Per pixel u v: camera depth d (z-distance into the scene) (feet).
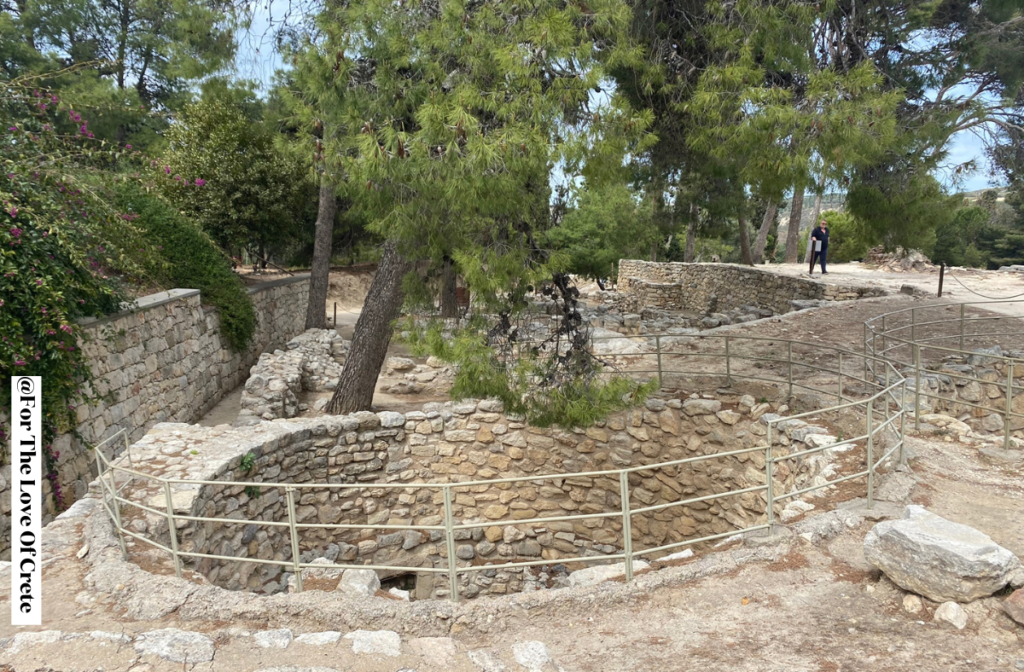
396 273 32.53
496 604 12.57
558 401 21.91
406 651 11.05
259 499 23.38
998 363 31.68
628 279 87.40
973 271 67.36
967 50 26.89
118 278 31.55
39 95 27.91
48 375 22.17
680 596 12.80
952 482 17.87
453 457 30.53
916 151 24.68
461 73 18.75
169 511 13.62
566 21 17.20
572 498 31.37
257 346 52.49
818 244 67.00
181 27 23.47
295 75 20.65
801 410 26.45
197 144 56.44
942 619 11.36
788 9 21.35
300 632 11.82
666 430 29.60
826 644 11.00
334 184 20.61
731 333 41.60
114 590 12.94
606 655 11.10
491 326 21.86
